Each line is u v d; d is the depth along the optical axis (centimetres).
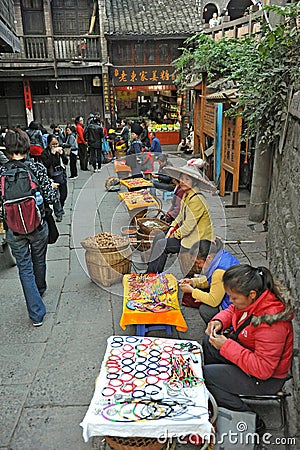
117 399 201
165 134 1536
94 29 1448
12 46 701
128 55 1423
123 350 238
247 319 223
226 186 816
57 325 357
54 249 542
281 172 459
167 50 1428
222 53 749
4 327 356
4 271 478
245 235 564
